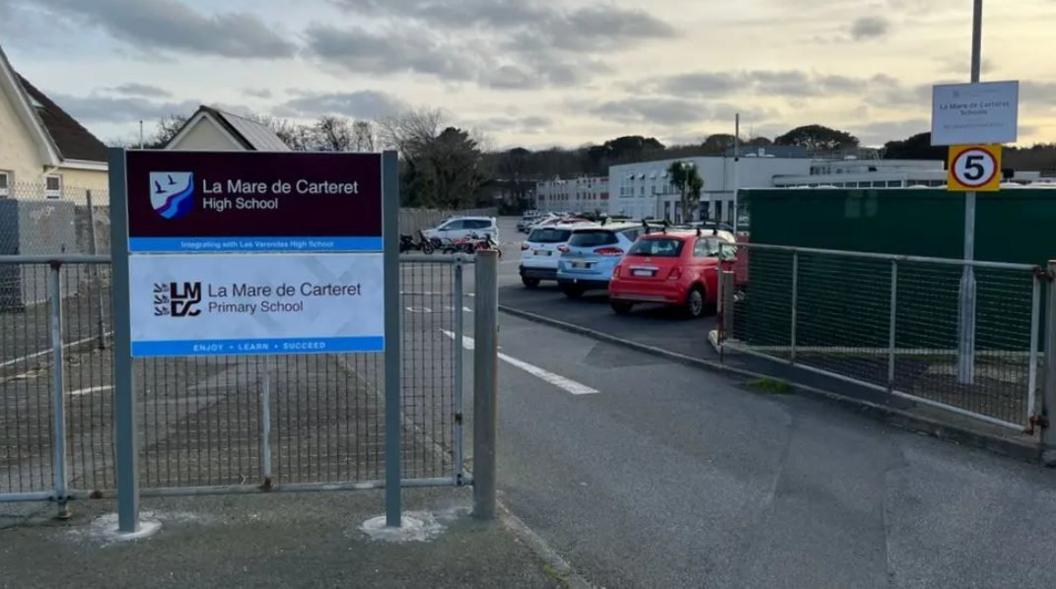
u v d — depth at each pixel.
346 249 5.11
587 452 7.24
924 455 7.18
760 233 12.75
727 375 10.75
